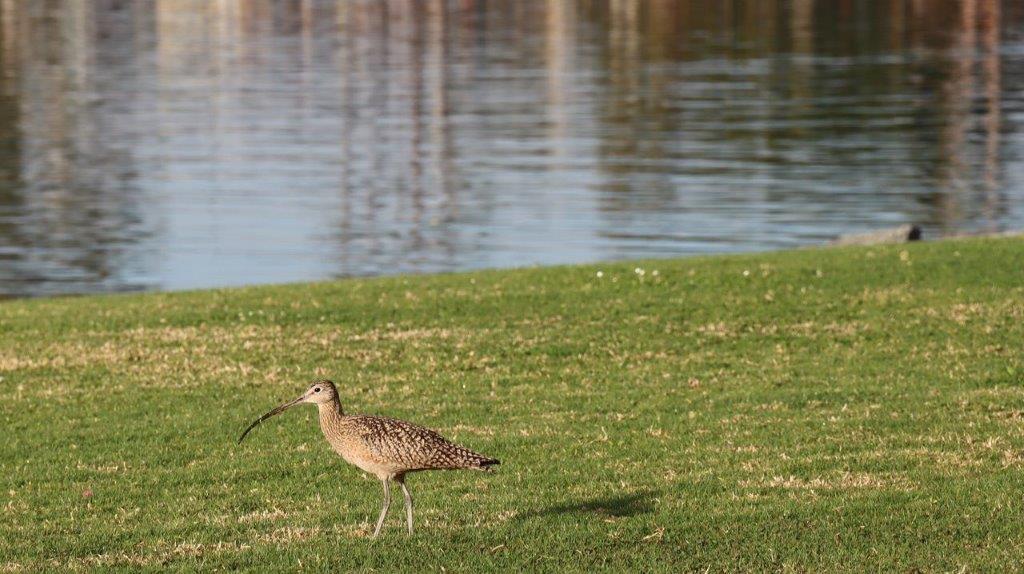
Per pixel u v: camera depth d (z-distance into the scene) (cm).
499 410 1603
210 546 1122
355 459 1083
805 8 11694
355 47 9538
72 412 1633
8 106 6694
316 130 6034
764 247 3712
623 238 3875
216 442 1508
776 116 6147
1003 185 4553
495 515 1185
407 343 1944
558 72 7900
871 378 1694
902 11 11344
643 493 1242
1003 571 1018
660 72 7788
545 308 2130
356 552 1078
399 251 3800
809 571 1023
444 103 6781
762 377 1720
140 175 4997
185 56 9031
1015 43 9056
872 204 4294
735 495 1224
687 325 2005
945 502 1177
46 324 2123
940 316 1998
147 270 3619
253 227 4141
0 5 12850
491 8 12369
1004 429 1441
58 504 1286
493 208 4362
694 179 4759
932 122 5934
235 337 2006
